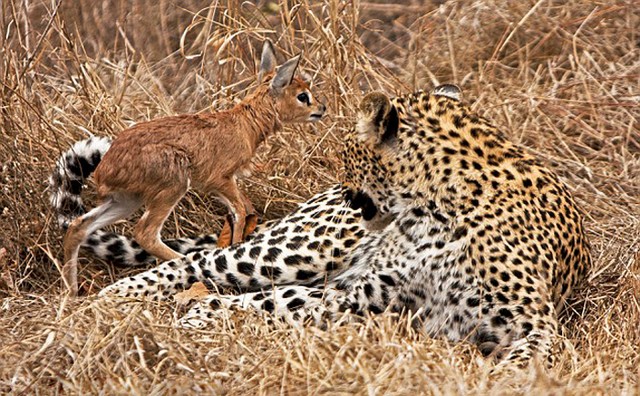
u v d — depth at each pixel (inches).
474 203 370.0
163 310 386.0
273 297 396.5
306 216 428.5
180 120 454.0
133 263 452.1
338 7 564.7
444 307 373.7
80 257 454.0
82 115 505.7
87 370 313.4
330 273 422.3
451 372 306.5
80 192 453.1
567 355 346.0
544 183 387.2
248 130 472.7
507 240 365.1
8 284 418.9
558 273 377.1
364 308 388.5
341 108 530.6
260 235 430.0
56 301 374.6
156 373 308.8
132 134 437.4
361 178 385.1
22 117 483.2
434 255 374.0
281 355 323.3
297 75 554.6
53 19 530.9
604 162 538.0
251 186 500.1
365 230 415.2
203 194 488.1
